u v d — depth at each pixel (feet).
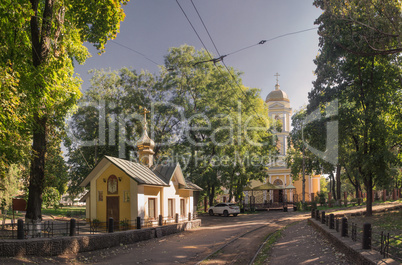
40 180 48.21
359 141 82.07
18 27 38.96
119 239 54.80
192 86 135.03
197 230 80.84
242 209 150.61
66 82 50.90
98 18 53.11
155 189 79.25
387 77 72.08
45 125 48.42
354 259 31.68
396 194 150.41
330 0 58.18
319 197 173.68
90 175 77.41
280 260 39.27
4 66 35.78
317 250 41.55
